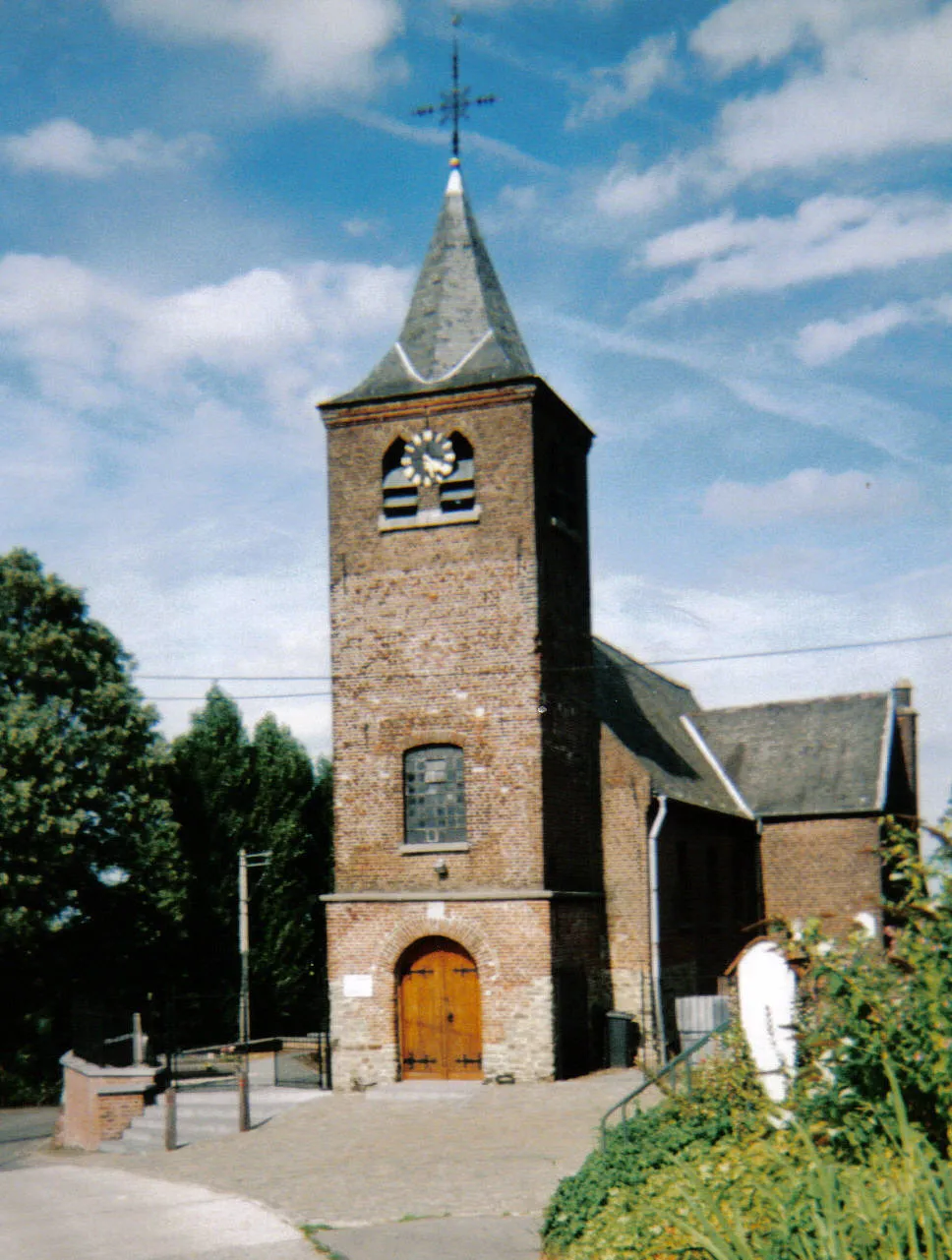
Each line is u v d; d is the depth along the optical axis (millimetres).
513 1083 23094
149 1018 37406
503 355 25469
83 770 35750
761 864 33844
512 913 23547
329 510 25828
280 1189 16188
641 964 26328
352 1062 24016
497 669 24422
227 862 42594
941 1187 7023
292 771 45781
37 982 37750
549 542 25500
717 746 36281
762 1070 11422
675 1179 11234
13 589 37031
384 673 25125
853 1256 6539
